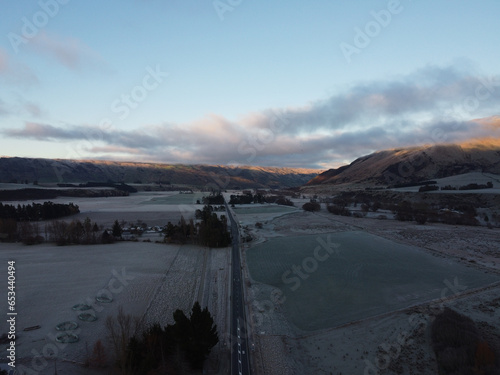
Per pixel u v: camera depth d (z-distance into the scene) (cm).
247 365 4141
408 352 4372
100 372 3794
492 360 3803
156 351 3934
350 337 4862
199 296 6294
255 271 8050
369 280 7312
